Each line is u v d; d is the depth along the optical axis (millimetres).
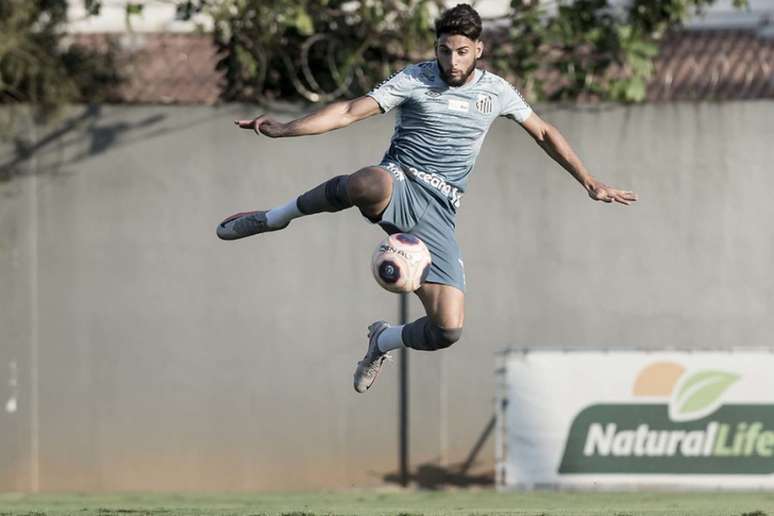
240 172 36594
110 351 36500
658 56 40688
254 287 36438
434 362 36344
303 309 36375
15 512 26719
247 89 37750
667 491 34562
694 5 37969
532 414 34656
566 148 22609
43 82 36844
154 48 42062
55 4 37500
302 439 36375
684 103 36594
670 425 34625
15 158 36656
